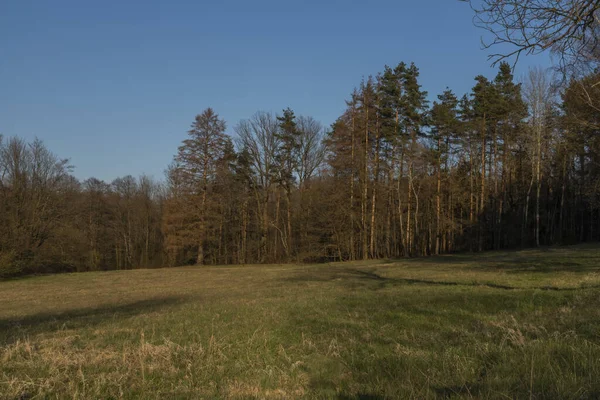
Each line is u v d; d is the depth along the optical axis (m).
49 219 40.44
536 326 7.01
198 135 42.59
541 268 19.05
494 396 3.90
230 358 6.47
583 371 4.41
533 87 35.50
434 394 4.14
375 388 4.64
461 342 6.50
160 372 5.76
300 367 5.88
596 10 5.45
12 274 35.03
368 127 40.09
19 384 5.17
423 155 40.88
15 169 38.59
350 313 10.51
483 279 16.44
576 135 20.75
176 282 26.98
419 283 17.95
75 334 9.39
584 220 52.09
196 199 42.56
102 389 5.10
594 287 11.65
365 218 41.16
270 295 16.89
